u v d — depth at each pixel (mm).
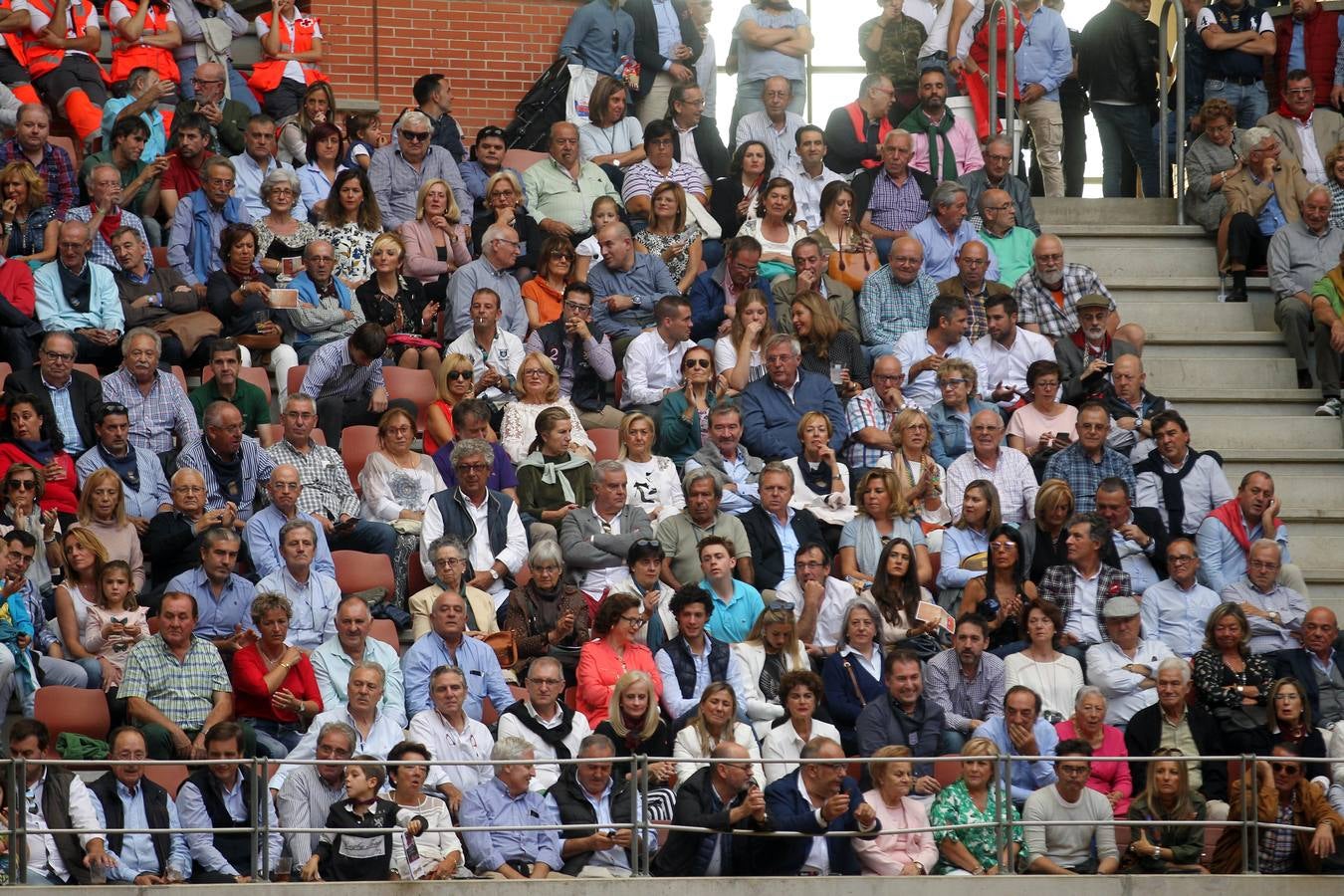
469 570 50000
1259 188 64312
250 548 49438
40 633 46469
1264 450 59250
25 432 50312
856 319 60625
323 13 72875
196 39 68188
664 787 42969
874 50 71750
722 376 57250
